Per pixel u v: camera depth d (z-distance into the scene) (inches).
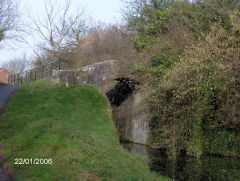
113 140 405.7
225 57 418.0
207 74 440.1
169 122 513.0
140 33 725.3
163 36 633.0
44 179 218.8
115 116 682.8
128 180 253.8
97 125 440.5
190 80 446.6
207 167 429.4
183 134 508.1
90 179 238.5
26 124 349.1
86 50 1095.6
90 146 312.0
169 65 554.6
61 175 230.1
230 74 411.8
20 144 281.6
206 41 474.3
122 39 896.3
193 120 495.8
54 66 1080.2
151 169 401.4
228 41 434.9
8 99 455.5
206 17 592.4
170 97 497.4
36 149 278.4
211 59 425.4
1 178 217.5
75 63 1007.0
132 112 660.7
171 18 662.5
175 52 555.5
